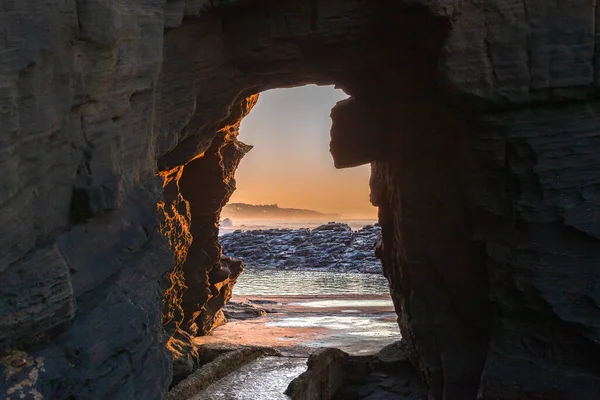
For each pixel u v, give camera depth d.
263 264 59.22
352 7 13.03
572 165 11.54
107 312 8.84
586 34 11.35
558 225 11.66
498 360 12.33
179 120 13.33
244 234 73.25
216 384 15.01
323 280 47.34
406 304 16.77
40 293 7.66
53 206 8.70
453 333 14.51
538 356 11.99
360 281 46.78
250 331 23.16
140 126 10.94
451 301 14.52
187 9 12.30
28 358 7.54
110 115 9.86
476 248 13.44
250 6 13.41
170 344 17.34
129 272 9.83
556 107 11.77
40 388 7.41
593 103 11.62
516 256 12.12
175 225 16.22
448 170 14.09
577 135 11.55
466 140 12.81
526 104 11.78
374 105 16.12
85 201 9.09
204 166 20.22
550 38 11.51
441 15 11.62
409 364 17.53
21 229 7.89
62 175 8.84
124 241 9.91
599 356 11.31
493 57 11.73
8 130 7.48
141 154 11.10
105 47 9.15
